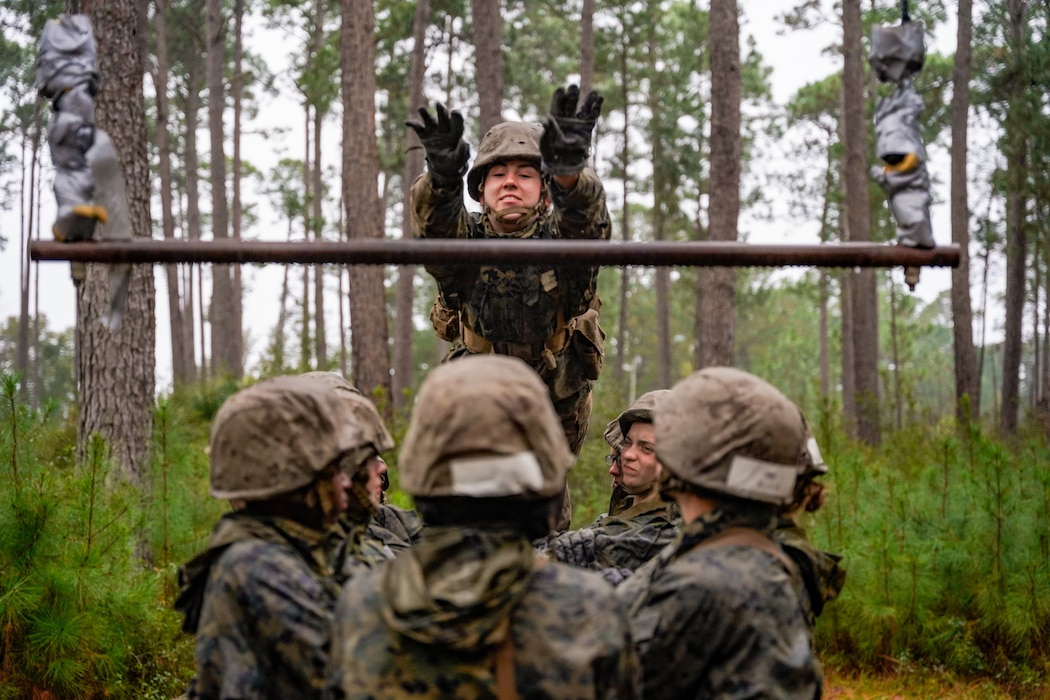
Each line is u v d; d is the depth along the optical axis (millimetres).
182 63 38750
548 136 3295
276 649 2623
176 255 2867
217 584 2713
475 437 2352
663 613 2738
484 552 2355
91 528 7246
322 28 37156
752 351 66312
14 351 47406
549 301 3975
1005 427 24625
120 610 7270
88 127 2875
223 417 2854
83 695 7234
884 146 3000
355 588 2459
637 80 40625
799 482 3230
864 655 9758
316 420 2857
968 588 9906
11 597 6762
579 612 2389
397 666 2303
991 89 24594
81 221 2842
